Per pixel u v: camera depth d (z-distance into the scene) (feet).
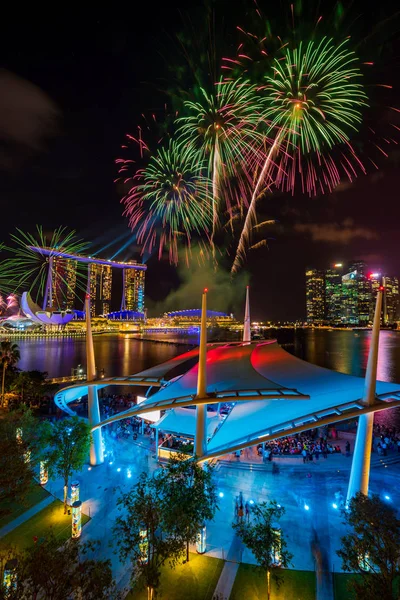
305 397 77.05
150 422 117.29
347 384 81.20
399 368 360.48
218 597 47.78
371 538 41.11
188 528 48.75
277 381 91.20
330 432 111.34
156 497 52.08
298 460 89.71
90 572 37.81
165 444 101.04
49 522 65.51
